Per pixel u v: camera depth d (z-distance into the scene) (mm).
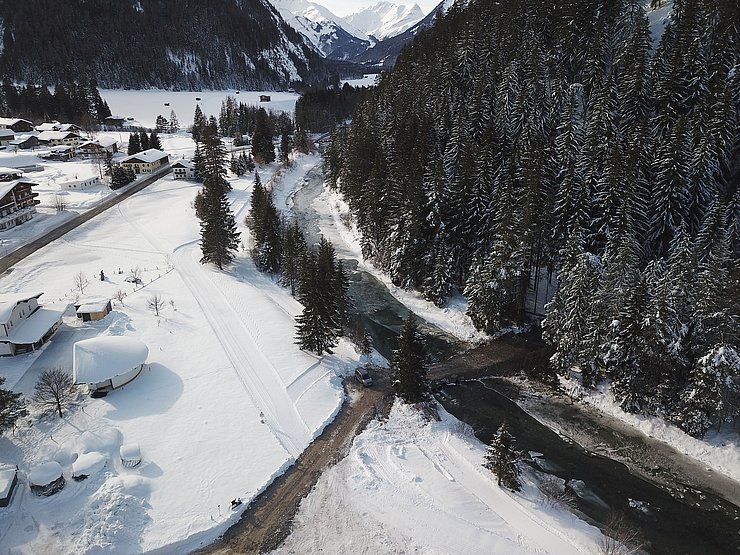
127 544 33000
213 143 115500
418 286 72312
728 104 58375
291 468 40531
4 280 69625
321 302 53969
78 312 59531
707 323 43625
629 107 67500
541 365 55469
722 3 69875
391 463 41000
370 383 51500
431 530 34625
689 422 43281
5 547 32312
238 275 75938
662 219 57281
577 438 45094
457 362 56750
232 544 33812
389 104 102562
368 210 82438
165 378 50281
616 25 80688
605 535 34875
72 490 36562
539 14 90000
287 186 126062
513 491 38406
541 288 67688
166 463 39750
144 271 74750
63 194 109562
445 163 74250
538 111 73625
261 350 56188
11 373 49750
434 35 115875
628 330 46469
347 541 33938
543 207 61281
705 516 37062
